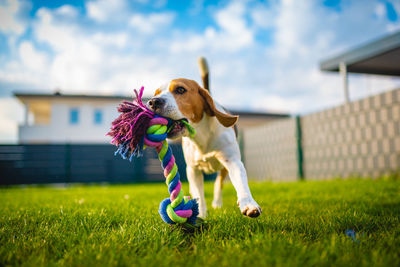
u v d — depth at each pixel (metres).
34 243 0.70
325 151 3.27
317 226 0.83
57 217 1.06
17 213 1.19
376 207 1.15
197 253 0.62
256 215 0.77
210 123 0.97
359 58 3.34
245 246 0.65
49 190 3.20
